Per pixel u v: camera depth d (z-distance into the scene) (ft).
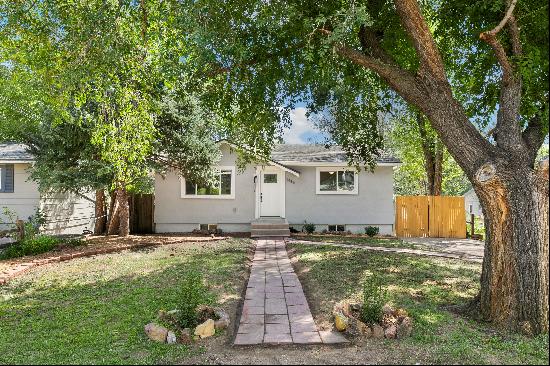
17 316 21.90
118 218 55.11
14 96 50.60
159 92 29.76
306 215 60.03
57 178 45.27
